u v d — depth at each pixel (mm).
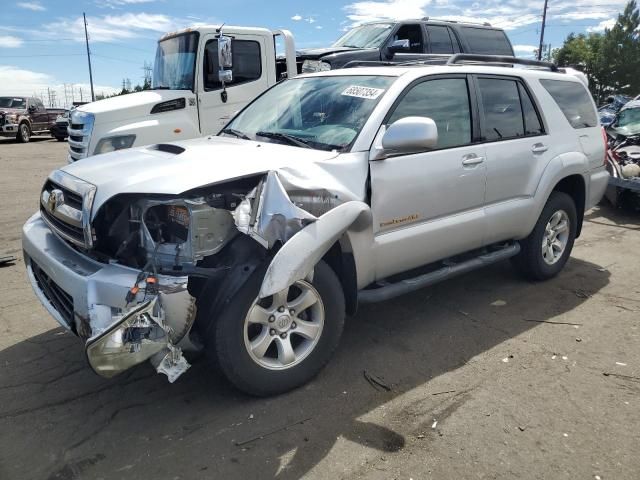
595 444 2875
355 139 3570
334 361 3730
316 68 8938
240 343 3053
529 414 3133
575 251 6426
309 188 3168
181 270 2908
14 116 22969
